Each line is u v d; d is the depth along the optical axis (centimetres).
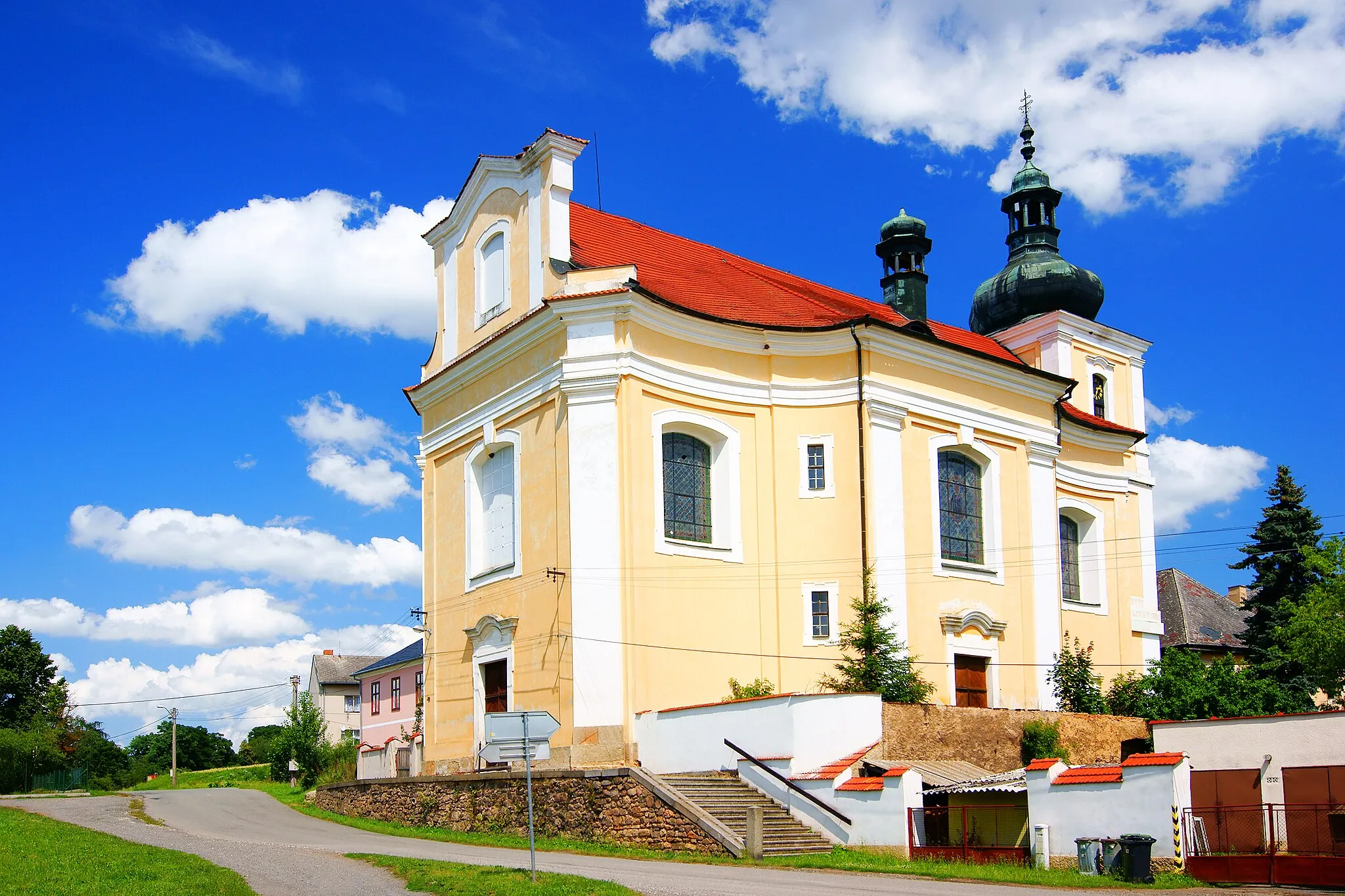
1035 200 4750
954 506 3628
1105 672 4222
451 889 1792
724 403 3288
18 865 1939
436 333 3744
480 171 3544
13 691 7194
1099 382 4634
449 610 3497
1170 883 2030
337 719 8038
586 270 3148
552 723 1908
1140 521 4534
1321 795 2119
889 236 4384
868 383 3356
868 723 2655
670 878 1980
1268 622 4566
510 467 3353
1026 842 2397
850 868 2192
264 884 1897
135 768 7962
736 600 3192
